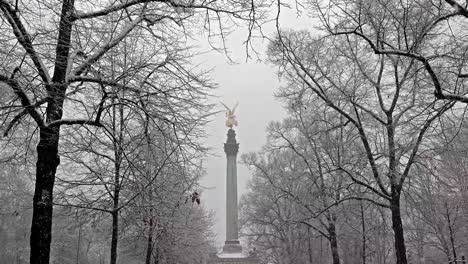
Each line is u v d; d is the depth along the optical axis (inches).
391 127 674.8
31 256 344.5
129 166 516.1
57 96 364.8
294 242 1608.0
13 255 1935.3
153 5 438.3
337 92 828.0
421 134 606.2
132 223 732.0
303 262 1545.3
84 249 2277.3
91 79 395.9
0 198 905.5
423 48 605.9
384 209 1241.4
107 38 414.3
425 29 463.2
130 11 439.8
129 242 861.2
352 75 806.5
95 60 393.4
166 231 763.4
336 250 996.6
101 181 629.6
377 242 1425.9
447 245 1127.6
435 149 644.1
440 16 443.2
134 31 450.3
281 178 1421.0
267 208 1553.9
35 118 361.1
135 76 436.8
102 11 392.5
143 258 1030.4
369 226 1357.0
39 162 366.3
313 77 780.6
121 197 743.7
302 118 1075.3
